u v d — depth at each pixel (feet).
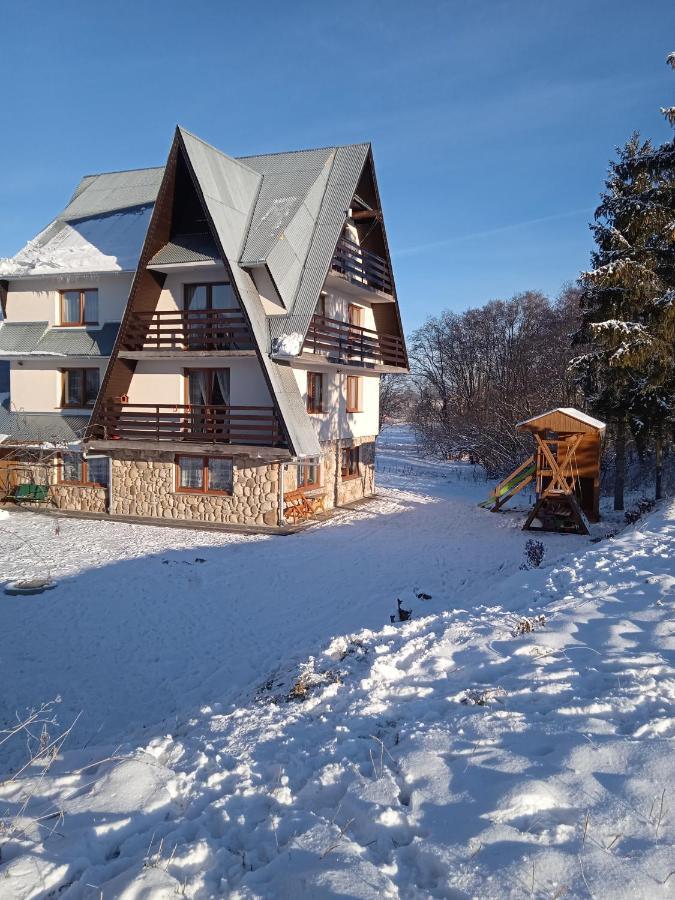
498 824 10.82
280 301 64.75
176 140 63.52
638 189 73.87
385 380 254.88
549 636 20.99
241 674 31.45
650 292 71.26
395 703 17.48
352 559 53.52
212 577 48.01
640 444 78.43
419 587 44.68
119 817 12.18
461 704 16.62
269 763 14.53
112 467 72.64
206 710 22.62
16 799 13.57
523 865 9.74
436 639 22.93
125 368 69.87
